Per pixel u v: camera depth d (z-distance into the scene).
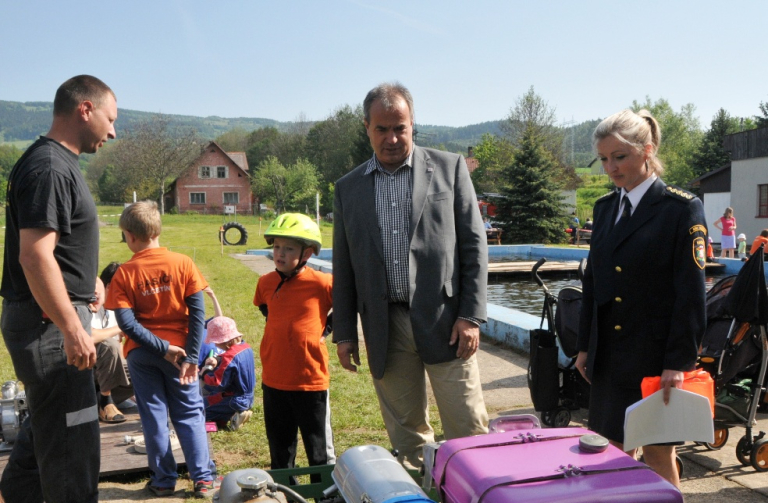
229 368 4.39
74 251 2.64
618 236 2.59
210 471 3.49
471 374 2.95
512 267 16.70
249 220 50.41
